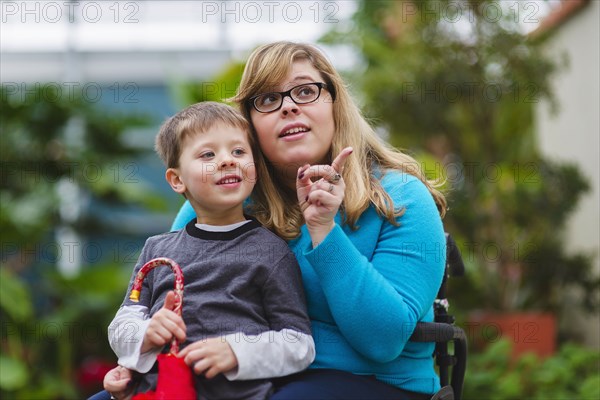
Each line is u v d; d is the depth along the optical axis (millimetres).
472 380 4762
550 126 6965
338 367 2012
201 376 1882
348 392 1881
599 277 5848
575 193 5852
